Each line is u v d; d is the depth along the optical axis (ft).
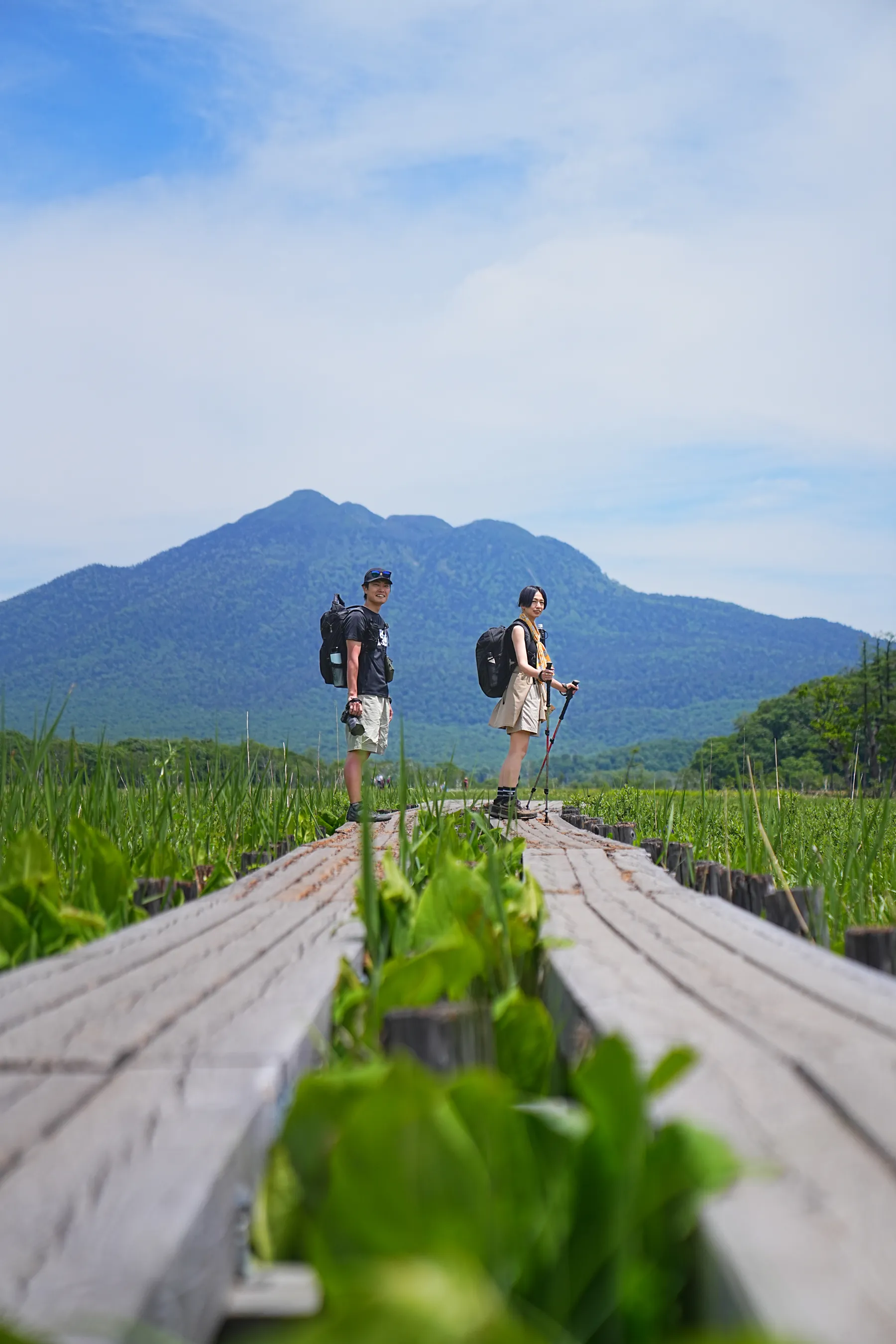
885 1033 5.98
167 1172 4.39
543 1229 3.96
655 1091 4.30
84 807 16.61
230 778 21.52
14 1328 3.06
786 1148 4.35
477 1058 6.02
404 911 10.21
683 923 10.05
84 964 8.62
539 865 15.53
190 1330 4.00
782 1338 2.92
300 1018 6.68
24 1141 4.75
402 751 11.39
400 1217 3.51
